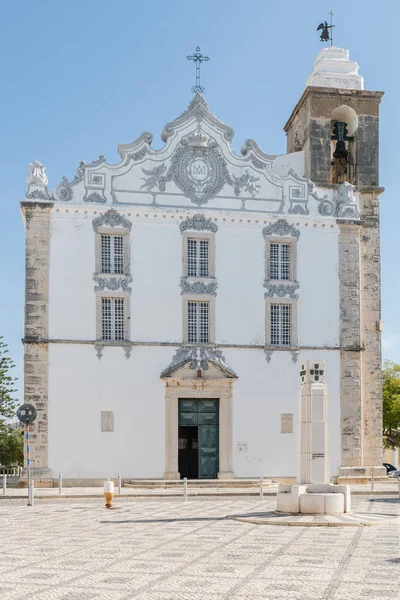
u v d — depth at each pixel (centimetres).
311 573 1587
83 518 2659
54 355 4050
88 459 4031
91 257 4141
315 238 4412
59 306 4081
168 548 1925
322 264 4403
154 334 4175
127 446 4072
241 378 4238
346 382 4344
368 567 1653
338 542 2017
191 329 4238
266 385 4262
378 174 4694
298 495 2591
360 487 4009
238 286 4297
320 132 4647
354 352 4372
